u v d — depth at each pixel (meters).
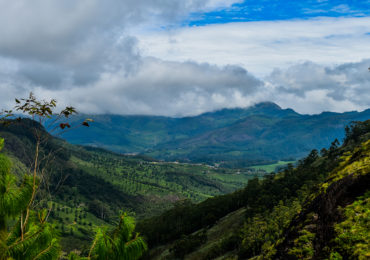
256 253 55.34
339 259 4.27
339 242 4.50
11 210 5.74
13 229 6.79
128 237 7.11
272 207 80.19
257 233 60.97
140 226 138.50
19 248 6.19
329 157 112.19
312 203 6.30
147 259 111.12
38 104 6.28
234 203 122.62
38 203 6.34
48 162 6.43
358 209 4.76
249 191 118.19
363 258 3.85
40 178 6.24
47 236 6.48
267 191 98.19
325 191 5.99
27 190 5.95
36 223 6.82
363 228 4.38
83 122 6.47
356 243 4.21
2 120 6.16
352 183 5.36
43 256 6.34
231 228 95.81
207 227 113.31
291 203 68.12
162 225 129.75
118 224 7.23
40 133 6.35
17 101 6.20
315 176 83.38
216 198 140.25
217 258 76.00
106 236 6.87
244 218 95.62
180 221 128.75
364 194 5.00
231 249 77.56
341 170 6.16
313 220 5.77
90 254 6.69
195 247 94.56
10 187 5.77
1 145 5.99
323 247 4.86
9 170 5.80
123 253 6.86
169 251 103.25
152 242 124.00
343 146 118.06
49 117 6.44
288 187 90.19
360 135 111.31
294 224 6.34
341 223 4.78
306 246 5.27
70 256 6.60
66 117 6.58
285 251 5.79
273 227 55.00
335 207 5.31
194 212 130.62
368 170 5.23
